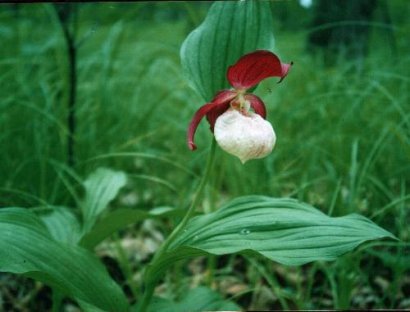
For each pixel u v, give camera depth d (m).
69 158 0.50
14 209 0.29
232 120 0.26
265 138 0.25
